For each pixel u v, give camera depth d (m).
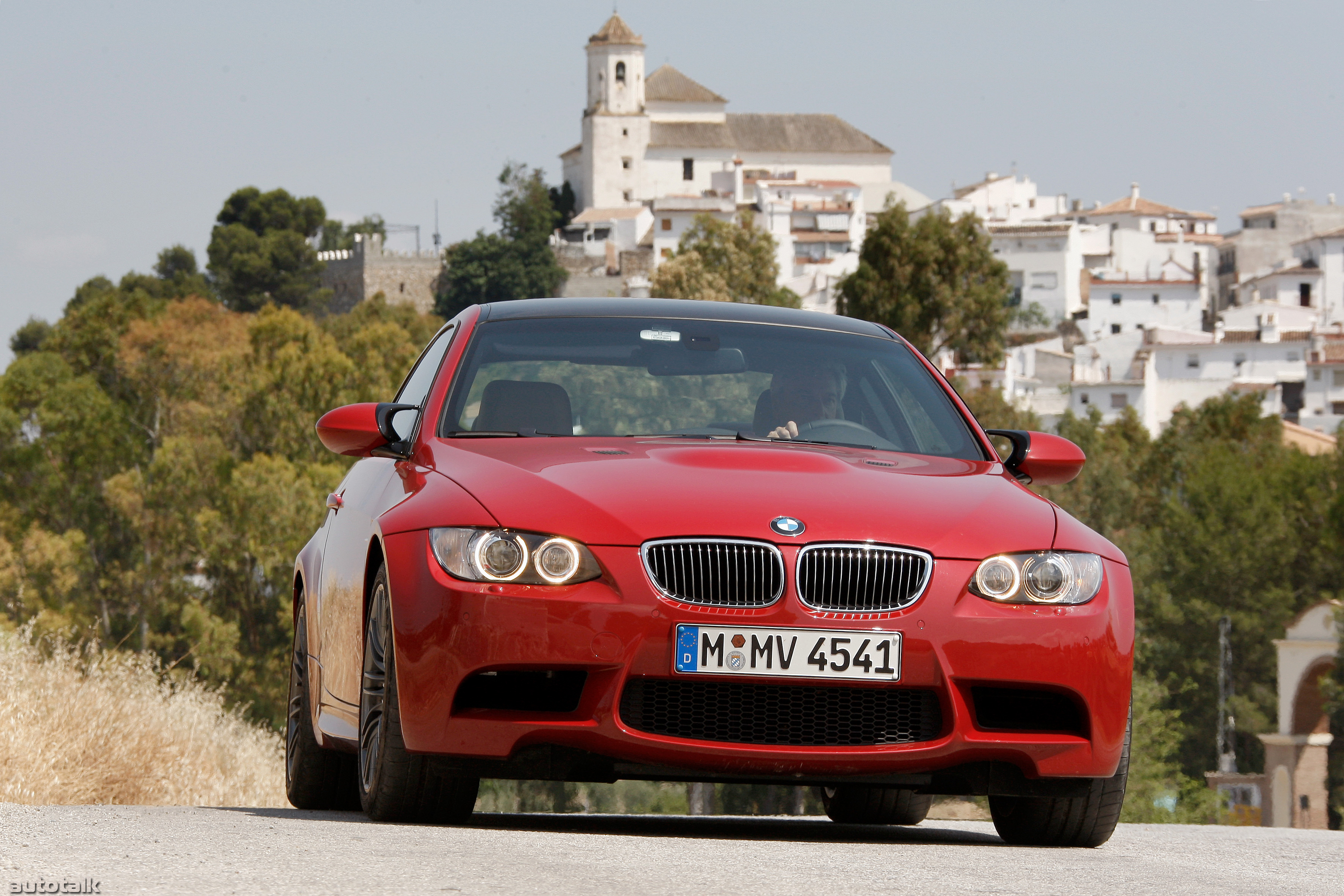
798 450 17.94
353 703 18.12
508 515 15.70
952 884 12.59
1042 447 19.66
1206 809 141.12
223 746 37.69
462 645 15.33
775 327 21.17
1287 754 145.50
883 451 18.83
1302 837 20.62
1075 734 15.98
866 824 24.62
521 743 15.35
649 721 15.34
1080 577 16.16
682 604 15.24
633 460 16.97
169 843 13.24
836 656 15.26
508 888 11.21
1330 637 144.75
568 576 15.34
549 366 19.61
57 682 30.22
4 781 26.00
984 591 15.73
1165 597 195.38
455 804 16.50
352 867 12.06
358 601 17.89
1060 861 15.12
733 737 15.38
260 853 12.75
